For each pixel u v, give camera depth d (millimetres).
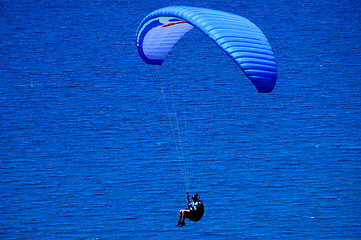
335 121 190750
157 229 136625
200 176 158875
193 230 135625
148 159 170375
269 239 131375
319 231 133500
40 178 160250
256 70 74375
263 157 168875
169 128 190125
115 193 152250
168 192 152375
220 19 81812
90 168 165625
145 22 99000
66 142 181750
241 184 154375
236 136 183000
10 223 138500
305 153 170375
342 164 163125
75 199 149125
